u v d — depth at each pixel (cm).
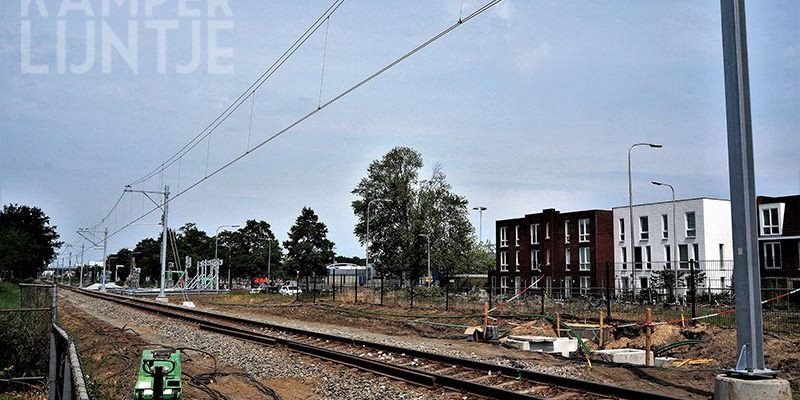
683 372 1444
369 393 1181
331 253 12431
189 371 1472
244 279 13738
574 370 1478
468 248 8788
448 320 2867
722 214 5928
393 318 3070
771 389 786
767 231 5300
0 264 9612
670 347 1905
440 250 8469
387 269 8619
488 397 1112
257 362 1597
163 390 917
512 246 7506
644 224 6328
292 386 1310
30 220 12069
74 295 6538
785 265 5034
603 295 3938
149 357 928
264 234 14538
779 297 2453
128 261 17388
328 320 3253
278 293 7325
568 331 2275
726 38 869
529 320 2667
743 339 830
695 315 2556
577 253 6694
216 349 1864
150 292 7400
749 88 856
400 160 8819
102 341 2069
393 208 8775
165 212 5272
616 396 1104
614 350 1862
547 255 7050
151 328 2634
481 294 4459
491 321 2664
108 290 9162
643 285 6238
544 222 7088
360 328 2817
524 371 1289
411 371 1287
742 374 819
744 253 837
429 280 7462
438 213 8525
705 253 5769
